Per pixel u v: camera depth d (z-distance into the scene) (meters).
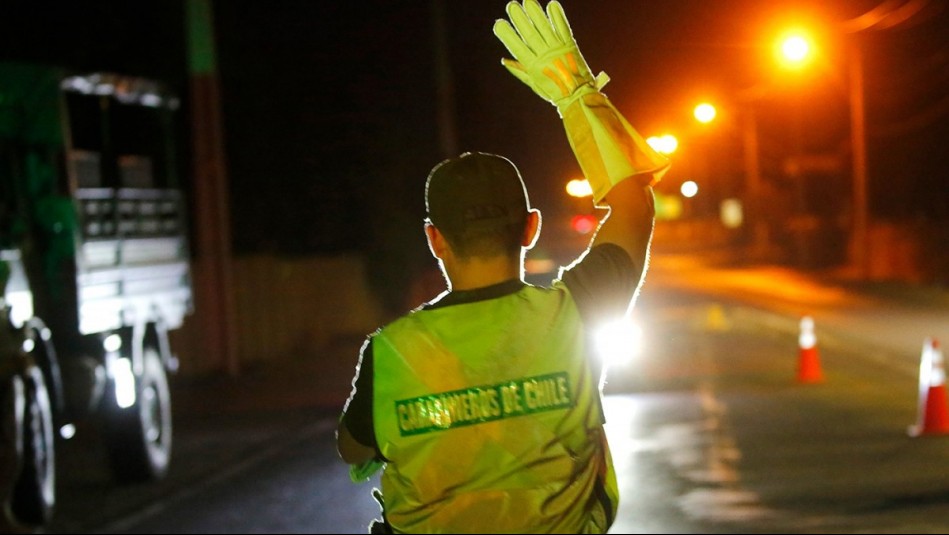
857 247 56.59
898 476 12.73
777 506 11.44
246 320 29.56
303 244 37.78
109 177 14.95
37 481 12.20
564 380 3.46
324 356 31.28
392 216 38.75
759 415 17.62
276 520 11.98
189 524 12.02
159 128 16.39
